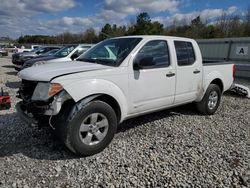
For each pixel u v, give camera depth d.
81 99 3.42
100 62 4.12
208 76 5.59
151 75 4.23
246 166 3.40
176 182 2.99
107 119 3.68
